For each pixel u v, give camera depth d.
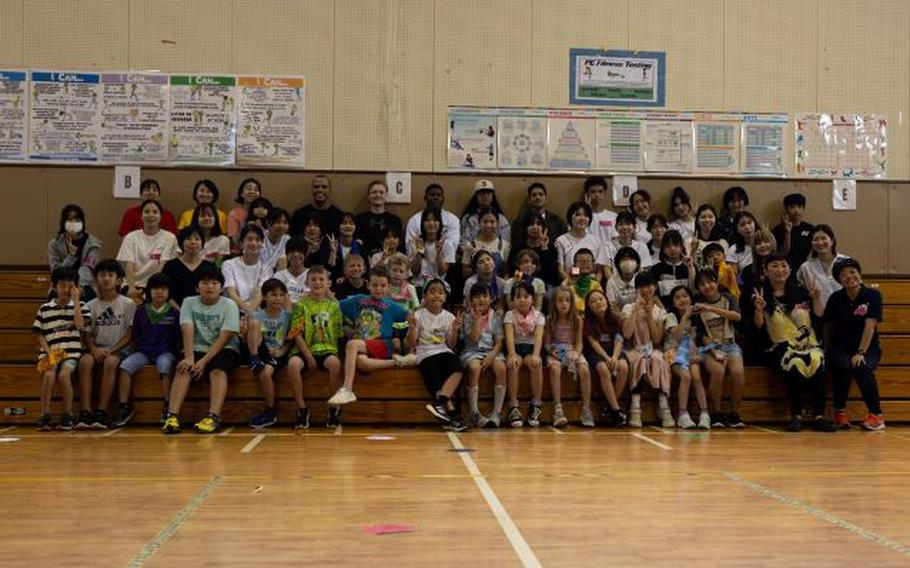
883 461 5.46
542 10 9.09
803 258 8.78
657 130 9.15
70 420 6.89
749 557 3.20
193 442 6.19
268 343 7.17
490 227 8.20
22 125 8.68
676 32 9.19
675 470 5.07
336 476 4.83
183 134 8.79
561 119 9.08
